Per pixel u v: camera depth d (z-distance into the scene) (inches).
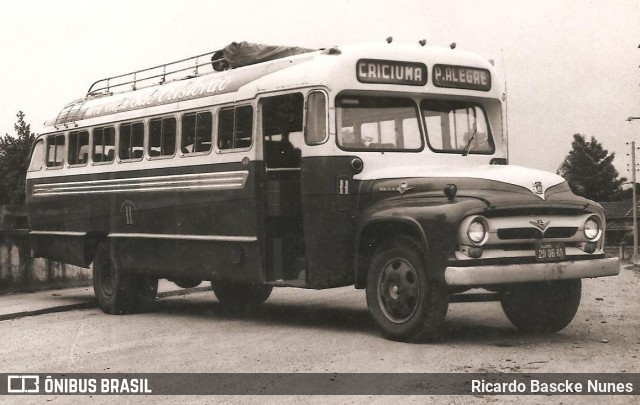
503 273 323.9
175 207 471.2
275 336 390.0
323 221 378.0
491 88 414.9
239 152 423.8
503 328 396.8
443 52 403.5
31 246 616.4
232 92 432.5
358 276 371.2
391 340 356.8
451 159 397.1
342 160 375.2
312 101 382.6
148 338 404.8
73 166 569.3
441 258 327.3
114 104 542.0
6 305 565.0
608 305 506.0
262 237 411.8
